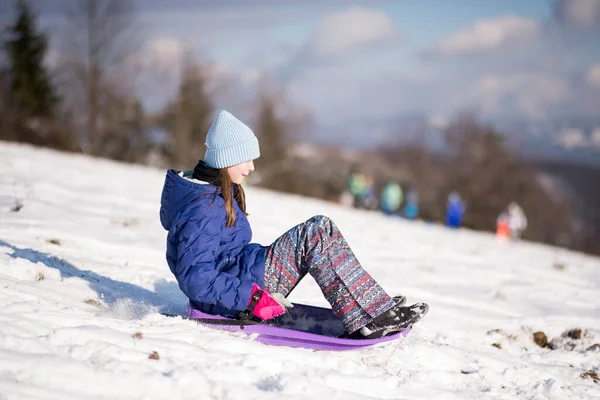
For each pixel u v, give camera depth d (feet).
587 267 35.91
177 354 10.16
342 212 55.57
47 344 9.60
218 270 11.89
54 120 133.59
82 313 11.66
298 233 11.94
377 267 24.82
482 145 190.29
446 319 17.42
